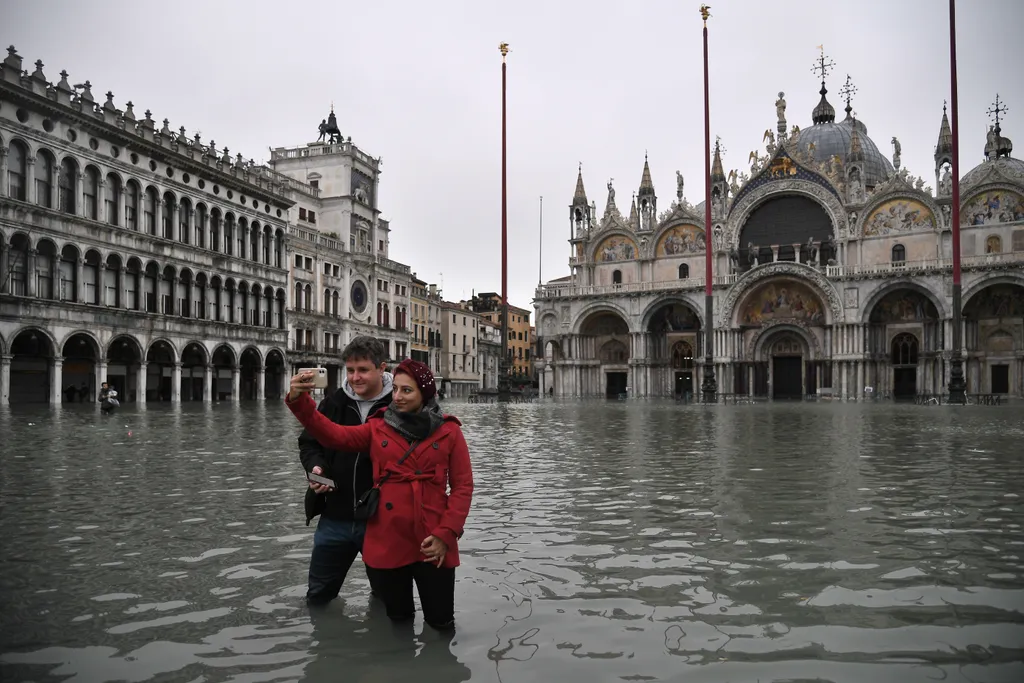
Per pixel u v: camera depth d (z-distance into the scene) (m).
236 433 26.09
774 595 7.26
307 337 79.19
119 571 8.20
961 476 14.92
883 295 75.44
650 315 86.88
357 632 6.34
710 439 24.09
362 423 7.07
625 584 7.65
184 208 61.78
